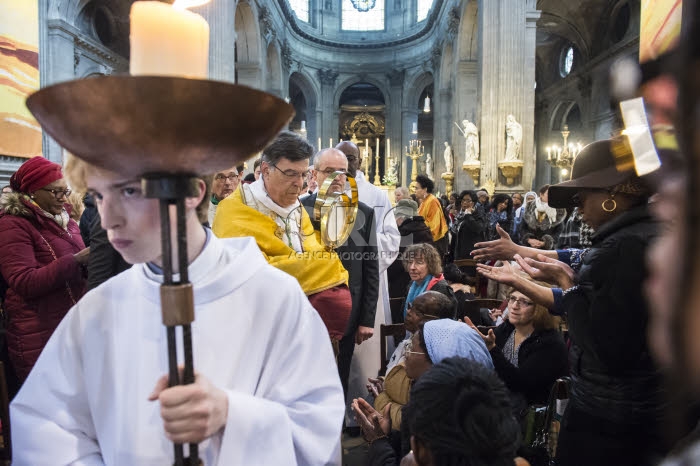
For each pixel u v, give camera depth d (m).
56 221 2.66
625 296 1.38
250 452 0.88
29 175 2.46
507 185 15.12
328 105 33.47
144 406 0.99
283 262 1.99
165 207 0.66
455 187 22.47
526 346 2.38
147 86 0.53
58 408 1.05
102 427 1.04
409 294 3.83
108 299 1.07
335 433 1.09
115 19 18.16
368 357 3.60
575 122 27.31
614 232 1.48
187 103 0.55
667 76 0.23
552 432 2.07
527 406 2.23
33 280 2.33
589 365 1.59
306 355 1.13
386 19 33.75
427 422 1.17
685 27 0.22
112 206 0.86
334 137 33.84
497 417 1.15
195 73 0.62
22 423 1.04
